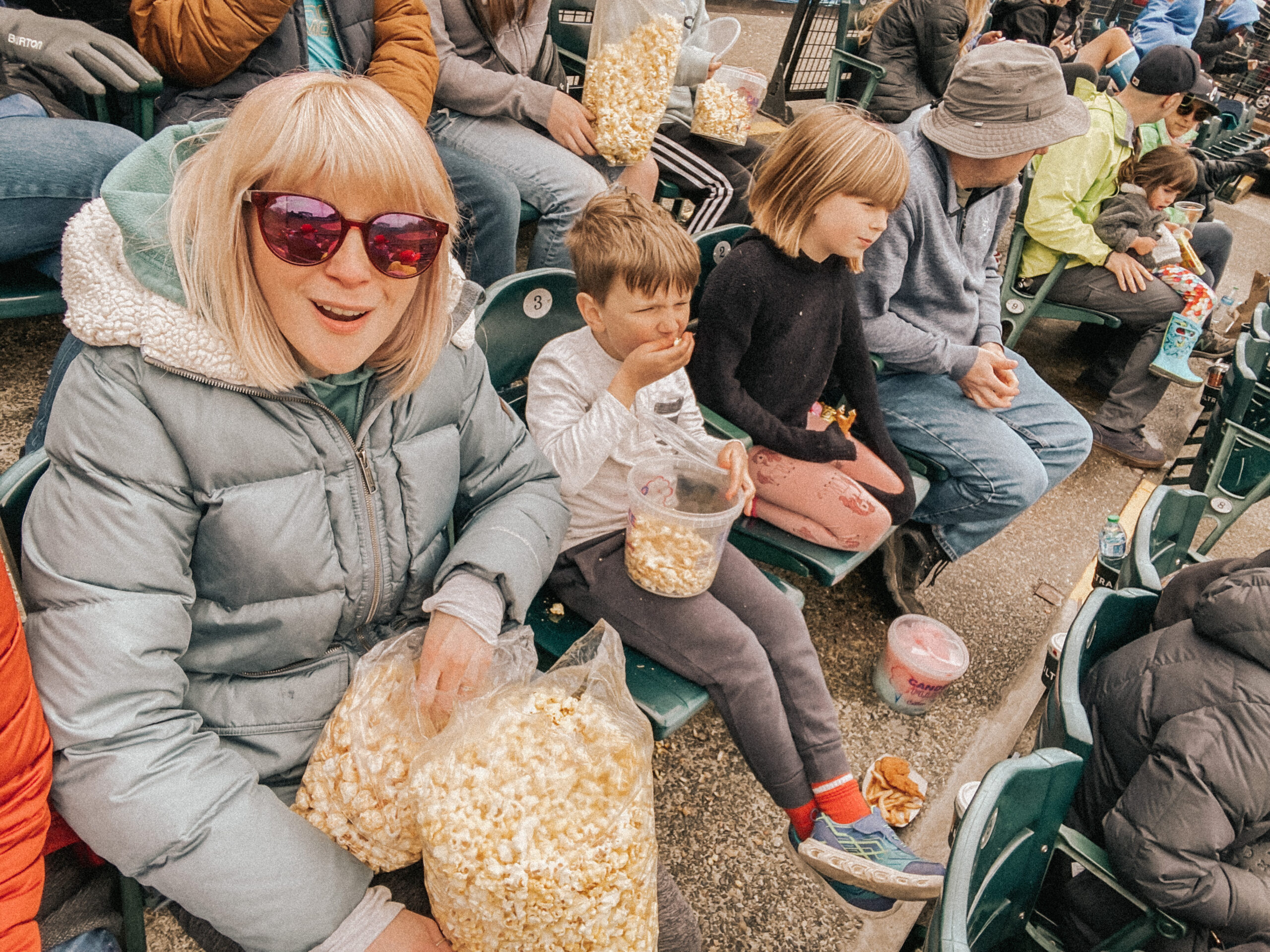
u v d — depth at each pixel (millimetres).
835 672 2434
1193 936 1396
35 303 1837
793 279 1907
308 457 1036
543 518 1347
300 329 935
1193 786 1313
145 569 929
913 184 2268
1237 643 1399
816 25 4988
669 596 1543
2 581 774
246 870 910
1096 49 5254
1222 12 7922
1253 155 5188
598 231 1533
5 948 774
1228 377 2936
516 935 997
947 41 4297
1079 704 1388
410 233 916
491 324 1710
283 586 1051
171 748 910
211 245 874
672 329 1610
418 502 1166
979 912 1212
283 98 868
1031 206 3584
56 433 928
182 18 1911
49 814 830
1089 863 1424
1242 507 2857
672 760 2053
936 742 2312
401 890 1132
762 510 1992
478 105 2455
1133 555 1916
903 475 2135
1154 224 3602
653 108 2424
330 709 1137
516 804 1008
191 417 950
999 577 3049
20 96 1793
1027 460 2438
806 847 1605
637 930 1056
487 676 1188
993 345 2631
